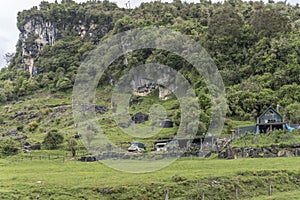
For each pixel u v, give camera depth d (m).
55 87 169.00
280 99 103.88
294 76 115.56
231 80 121.75
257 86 111.56
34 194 43.25
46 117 132.88
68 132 100.00
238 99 103.50
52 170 57.75
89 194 43.84
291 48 125.75
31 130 120.69
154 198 43.81
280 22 141.62
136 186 45.31
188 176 48.25
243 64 131.00
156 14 180.25
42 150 84.19
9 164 67.19
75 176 50.84
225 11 151.62
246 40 139.62
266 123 79.94
